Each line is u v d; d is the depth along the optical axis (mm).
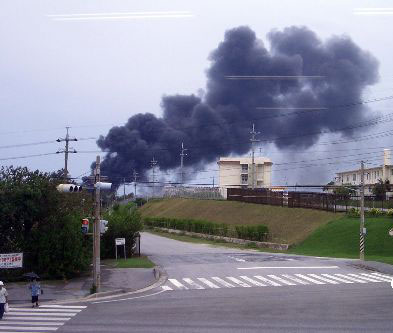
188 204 109250
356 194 79938
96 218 29219
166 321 20016
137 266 40938
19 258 34375
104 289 29953
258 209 82125
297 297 25859
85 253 36688
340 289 28547
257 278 33812
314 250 54594
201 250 58188
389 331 17688
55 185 37000
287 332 17656
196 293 28031
